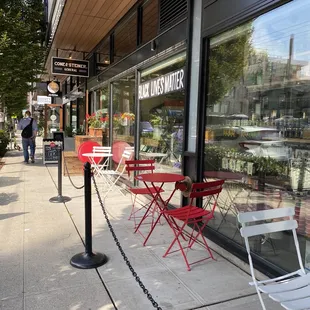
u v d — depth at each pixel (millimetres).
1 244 3684
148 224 4492
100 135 8586
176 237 3383
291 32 2961
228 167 3855
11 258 3318
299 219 2920
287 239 2961
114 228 4305
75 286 2789
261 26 3242
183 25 4457
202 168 4035
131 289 2766
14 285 2787
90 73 10164
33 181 7391
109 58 8273
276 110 3252
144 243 3764
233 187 3762
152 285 2846
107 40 8469
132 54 6496
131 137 6809
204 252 3607
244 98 3641
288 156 3105
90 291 2713
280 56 3139
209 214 3668
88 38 8609
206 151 4000
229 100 3812
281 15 2988
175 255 3502
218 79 3859
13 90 10773
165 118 5188
